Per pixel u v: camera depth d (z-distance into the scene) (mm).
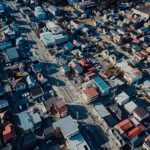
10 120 67875
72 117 70125
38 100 77062
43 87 82875
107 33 118625
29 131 64500
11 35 115000
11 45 108750
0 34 117875
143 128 64000
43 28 122000
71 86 83875
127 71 87125
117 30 121688
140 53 99500
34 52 105312
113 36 115750
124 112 69000
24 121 65562
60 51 102375
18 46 107750
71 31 122688
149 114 70938
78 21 128375
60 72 91750
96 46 106938
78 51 101625
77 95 79625
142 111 68188
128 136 61156
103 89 76062
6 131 61812
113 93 79500
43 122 68438
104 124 66562
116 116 69438
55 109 72562
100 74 88000
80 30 123562
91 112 72312
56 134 61406
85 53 103250
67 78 88125
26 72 88250
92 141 62625
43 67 94312
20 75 87375
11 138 61000
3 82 85438
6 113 68875
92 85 79688
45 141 61625
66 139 62188
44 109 71312
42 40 113312
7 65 95312
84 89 79750
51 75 89688
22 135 63719
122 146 60031
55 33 117812
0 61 98562
